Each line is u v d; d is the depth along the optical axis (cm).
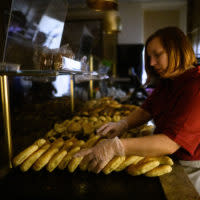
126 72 671
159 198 82
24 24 118
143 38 807
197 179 105
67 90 211
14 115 152
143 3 709
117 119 181
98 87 318
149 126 159
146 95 303
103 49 570
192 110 90
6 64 89
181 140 90
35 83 182
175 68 98
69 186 90
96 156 93
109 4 194
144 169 95
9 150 102
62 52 115
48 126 153
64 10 154
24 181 93
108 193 85
